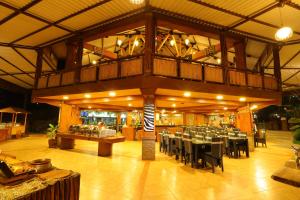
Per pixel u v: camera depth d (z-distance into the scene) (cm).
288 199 399
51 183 213
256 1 644
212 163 598
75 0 649
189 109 1527
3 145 1123
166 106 1464
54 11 707
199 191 438
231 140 840
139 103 1273
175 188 455
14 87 1571
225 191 439
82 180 507
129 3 683
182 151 733
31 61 1135
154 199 394
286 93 1780
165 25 813
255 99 1010
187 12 745
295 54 1006
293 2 632
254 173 584
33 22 771
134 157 812
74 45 995
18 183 208
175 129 1462
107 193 422
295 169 231
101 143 844
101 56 1206
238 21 789
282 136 1888
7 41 917
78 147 1089
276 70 991
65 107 1220
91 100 1130
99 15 753
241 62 931
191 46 1288
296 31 816
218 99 1049
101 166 658
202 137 742
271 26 800
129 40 1187
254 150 1034
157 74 734
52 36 921
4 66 1174
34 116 2022
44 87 1034
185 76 781
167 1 683
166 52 1334
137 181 502
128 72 769
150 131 767
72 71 934
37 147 1066
